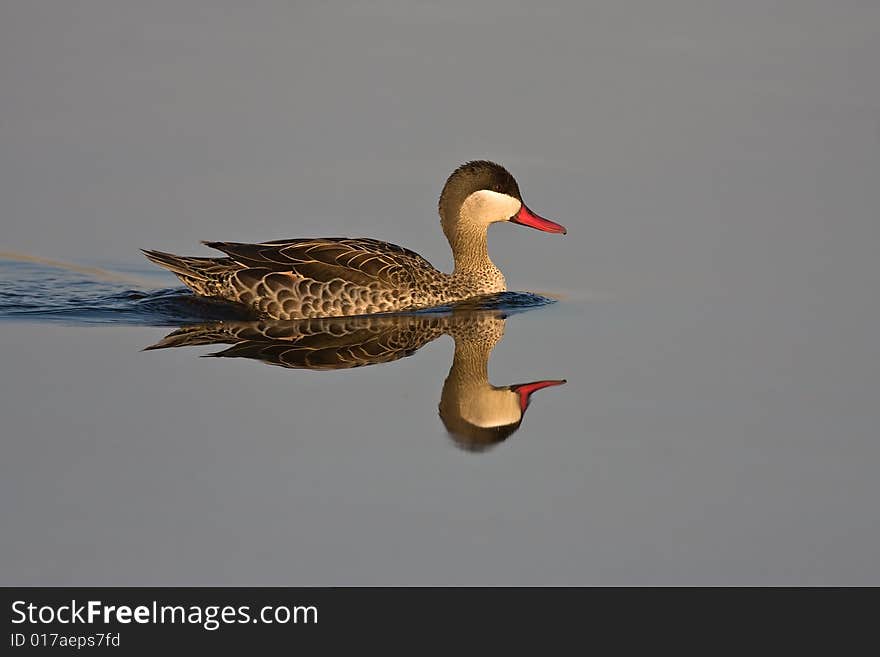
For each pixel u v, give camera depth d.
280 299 16.86
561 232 18.38
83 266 19.02
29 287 18.16
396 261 17.41
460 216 18.02
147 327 16.38
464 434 13.45
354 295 16.97
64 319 16.64
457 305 17.62
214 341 15.80
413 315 17.16
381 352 15.60
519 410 14.03
